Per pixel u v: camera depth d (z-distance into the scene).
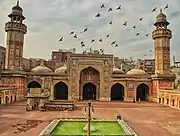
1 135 9.63
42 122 12.77
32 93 18.42
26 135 9.62
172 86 27.03
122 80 28.25
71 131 9.87
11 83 25.45
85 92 31.62
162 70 27.52
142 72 30.58
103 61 28.20
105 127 10.93
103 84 28.00
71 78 27.64
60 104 18.44
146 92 29.86
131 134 9.14
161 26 28.67
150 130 11.02
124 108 20.22
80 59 27.91
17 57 26.78
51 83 27.62
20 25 27.11
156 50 28.27
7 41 26.86
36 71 29.11
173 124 12.77
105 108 19.92
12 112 16.75
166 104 23.72
